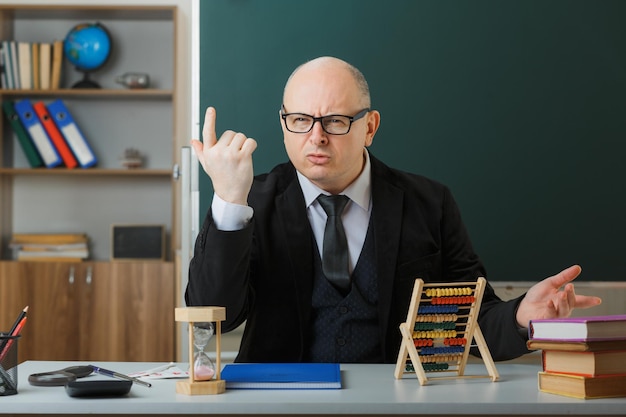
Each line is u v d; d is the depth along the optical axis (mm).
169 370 1659
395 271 1980
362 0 2867
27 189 4383
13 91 4133
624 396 1360
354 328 1949
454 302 1571
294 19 2857
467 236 2166
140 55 4391
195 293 1681
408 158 2873
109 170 4133
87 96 4262
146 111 4395
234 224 1626
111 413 1306
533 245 2875
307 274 1940
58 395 1377
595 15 2889
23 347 3912
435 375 1608
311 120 1797
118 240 4062
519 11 2883
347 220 1993
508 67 2883
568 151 2883
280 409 1297
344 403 1296
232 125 2840
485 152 2877
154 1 4359
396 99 2873
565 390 1373
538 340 1426
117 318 3926
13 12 4250
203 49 2846
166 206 4402
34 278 3934
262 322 1958
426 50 2875
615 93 2891
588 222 2877
